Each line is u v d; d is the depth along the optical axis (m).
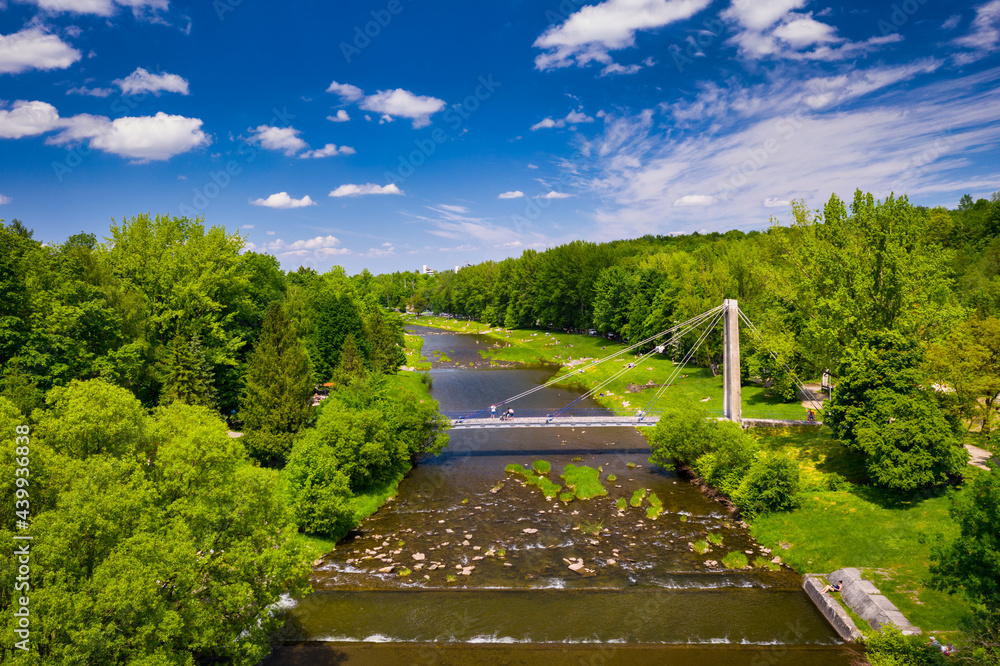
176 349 48.91
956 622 24.45
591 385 86.62
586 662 24.75
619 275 114.25
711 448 45.56
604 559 34.19
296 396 46.19
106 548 17.91
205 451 22.78
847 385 39.09
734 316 52.88
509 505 42.75
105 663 16.66
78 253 50.06
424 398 71.88
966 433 40.03
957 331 41.38
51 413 22.06
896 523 33.38
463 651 25.75
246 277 64.88
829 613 27.81
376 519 40.66
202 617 19.64
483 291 179.88
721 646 25.80
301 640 26.61
